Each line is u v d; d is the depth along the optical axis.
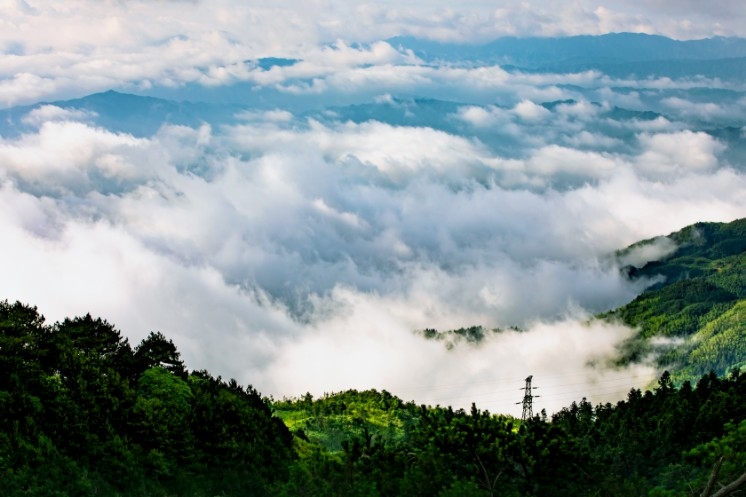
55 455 64.31
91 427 70.12
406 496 63.50
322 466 68.62
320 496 66.56
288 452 91.94
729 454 50.88
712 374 131.75
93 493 64.25
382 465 69.00
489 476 66.75
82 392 71.19
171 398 83.06
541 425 70.94
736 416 97.12
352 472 67.81
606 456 96.31
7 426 64.25
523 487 67.69
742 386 115.12
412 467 65.56
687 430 98.31
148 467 71.38
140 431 73.94
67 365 73.31
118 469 67.88
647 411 130.12
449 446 66.88
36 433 64.81
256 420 90.69
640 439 98.94
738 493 48.97
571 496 69.31
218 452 80.12
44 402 68.06
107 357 85.25
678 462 88.50
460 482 60.81
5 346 68.69
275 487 78.81
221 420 81.94
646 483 81.44
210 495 75.19
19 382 67.56
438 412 76.88
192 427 80.31
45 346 74.94
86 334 85.12
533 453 67.31
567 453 67.75
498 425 70.00
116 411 73.44
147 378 84.94
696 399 121.06
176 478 74.06
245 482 79.19
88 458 67.56
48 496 60.44
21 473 60.66
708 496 25.45
